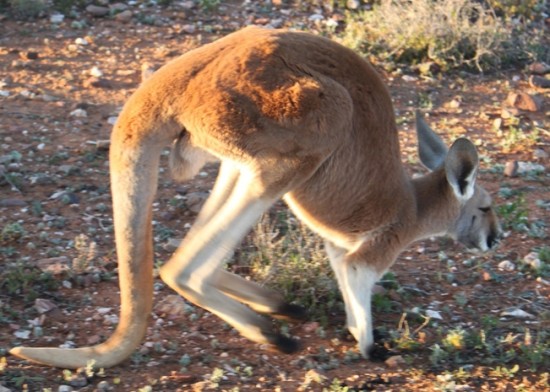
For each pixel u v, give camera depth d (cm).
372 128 959
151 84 911
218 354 952
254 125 897
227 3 1852
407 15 1717
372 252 983
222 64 912
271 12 1823
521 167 1391
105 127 1430
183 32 1731
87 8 1777
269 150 904
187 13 1798
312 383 903
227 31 1748
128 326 908
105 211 1217
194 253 910
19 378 877
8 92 1503
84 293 1043
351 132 943
